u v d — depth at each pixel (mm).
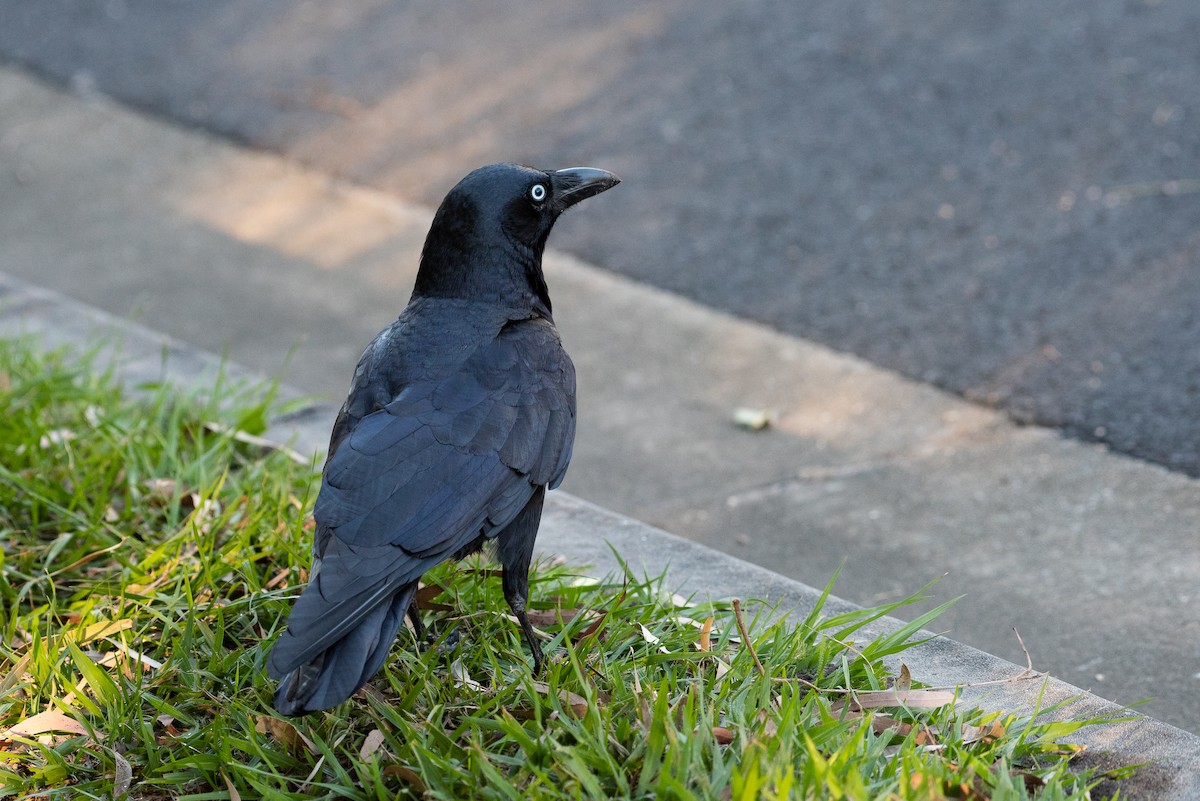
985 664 5996
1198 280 10102
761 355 10039
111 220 12336
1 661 6109
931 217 11305
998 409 9125
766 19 14492
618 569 6863
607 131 12977
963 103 12680
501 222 6207
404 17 15531
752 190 11953
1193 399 8898
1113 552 7570
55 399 8281
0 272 11508
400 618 5180
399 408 5570
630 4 15258
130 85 14531
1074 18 13727
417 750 5027
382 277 11297
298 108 13867
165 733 5641
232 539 6789
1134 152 11695
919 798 4719
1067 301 10109
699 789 4879
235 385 8930
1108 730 5469
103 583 6504
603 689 5613
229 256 11688
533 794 4844
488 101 13680
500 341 5953
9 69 15016
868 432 9039
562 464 5906
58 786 5359
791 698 5262
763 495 8406
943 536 7840
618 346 10242
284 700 4812
